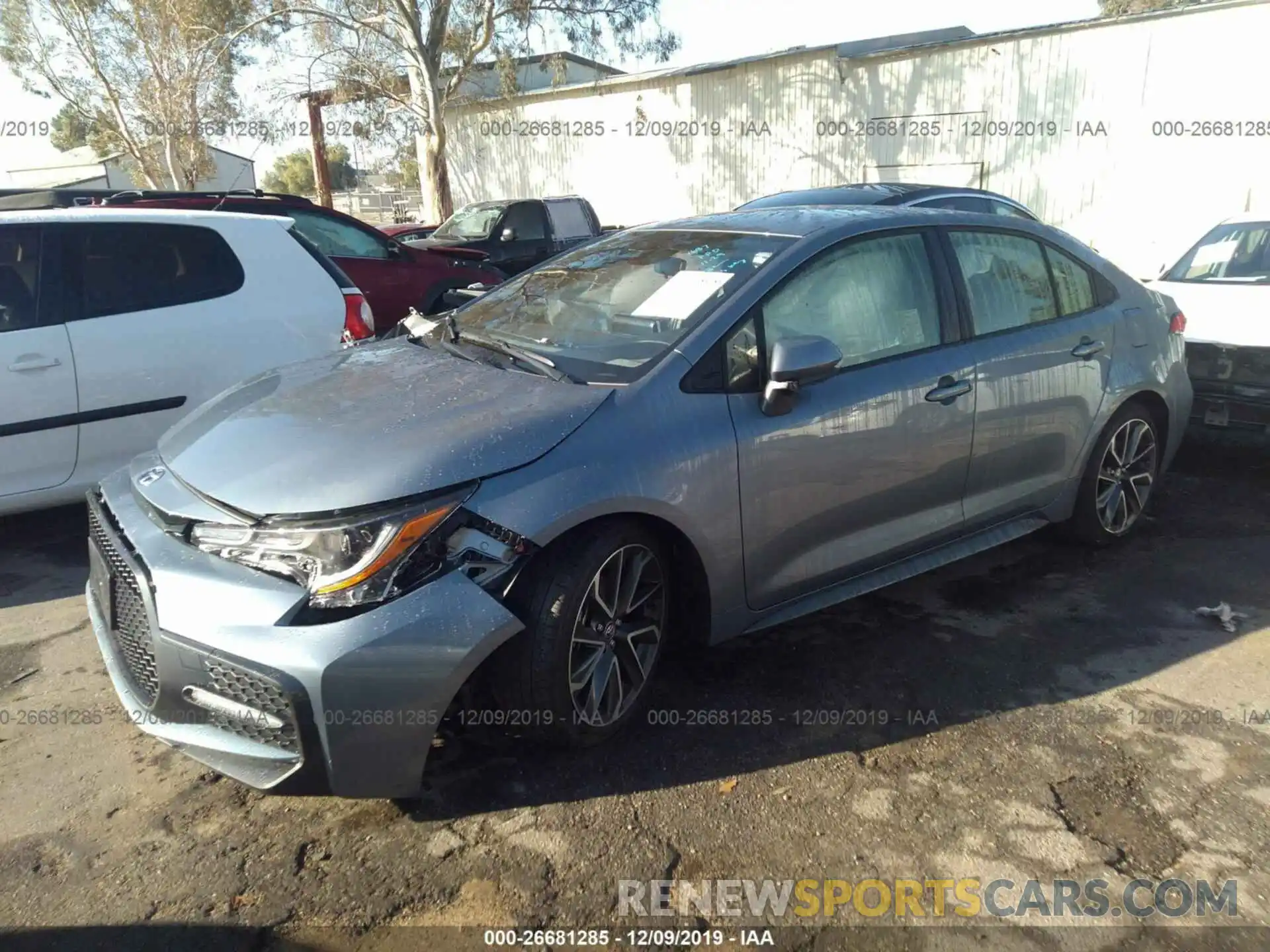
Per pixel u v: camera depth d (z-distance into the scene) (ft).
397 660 8.22
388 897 8.14
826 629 12.99
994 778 9.73
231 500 8.91
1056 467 14.24
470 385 10.51
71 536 16.97
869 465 11.66
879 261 12.40
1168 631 12.85
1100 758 10.06
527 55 70.69
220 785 9.75
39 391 15.30
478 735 10.36
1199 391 19.03
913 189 30.99
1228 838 8.86
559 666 9.28
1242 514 17.28
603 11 68.08
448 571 8.59
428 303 30.07
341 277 19.16
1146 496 15.88
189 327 16.74
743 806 9.30
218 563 8.72
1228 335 18.78
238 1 67.82
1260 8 46.65
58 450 15.64
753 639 12.72
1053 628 12.98
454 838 8.87
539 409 9.77
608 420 9.78
